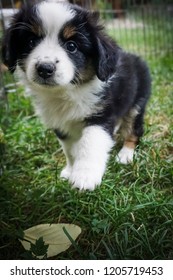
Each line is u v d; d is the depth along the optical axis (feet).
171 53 4.41
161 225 1.83
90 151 1.95
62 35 1.94
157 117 2.85
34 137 2.74
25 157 2.55
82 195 2.06
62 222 1.96
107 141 2.03
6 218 1.97
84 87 2.06
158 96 3.15
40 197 2.09
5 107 2.98
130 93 2.39
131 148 2.54
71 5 2.04
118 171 2.29
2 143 2.56
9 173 2.37
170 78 3.59
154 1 4.80
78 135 2.22
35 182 2.27
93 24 2.01
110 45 2.04
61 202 2.07
